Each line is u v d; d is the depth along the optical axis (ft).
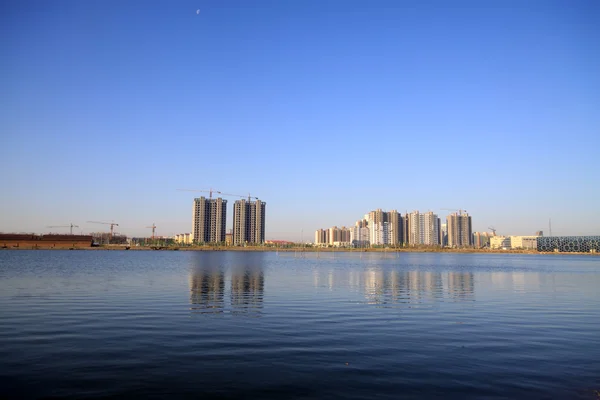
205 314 100.42
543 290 163.73
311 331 82.17
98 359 62.69
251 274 240.73
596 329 86.22
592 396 50.26
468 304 121.08
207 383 53.36
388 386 52.95
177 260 458.91
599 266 409.28
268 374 56.80
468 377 56.24
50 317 95.40
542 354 67.00
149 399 48.34
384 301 125.90
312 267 332.60
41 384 52.44
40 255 567.59
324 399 48.93
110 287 160.25
